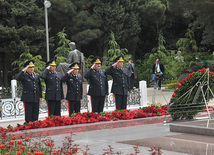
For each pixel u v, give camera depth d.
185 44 31.52
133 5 38.91
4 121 12.94
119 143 7.29
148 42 46.50
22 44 31.86
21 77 11.21
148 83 40.19
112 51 37.16
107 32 38.91
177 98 10.29
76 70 12.41
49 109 11.91
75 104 12.61
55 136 8.46
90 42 40.38
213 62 30.50
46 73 11.77
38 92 11.48
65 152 5.50
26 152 5.64
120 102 13.09
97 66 12.87
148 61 40.69
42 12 35.03
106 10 37.00
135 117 11.88
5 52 32.53
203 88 10.49
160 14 39.91
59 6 35.28
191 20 43.81
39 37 33.31
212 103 16.19
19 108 14.09
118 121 11.17
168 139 7.59
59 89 11.98
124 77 13.13
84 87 16.91
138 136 8.13
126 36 39.09
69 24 37.94
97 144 7.23
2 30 31.27
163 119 11.30
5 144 6.38
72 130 9.42
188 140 7.38
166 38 46.34
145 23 42.50
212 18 29.88
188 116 10.64
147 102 17.98
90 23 36.66
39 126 10.04
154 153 5.25
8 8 33.22
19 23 33.81
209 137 7.72
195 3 28.58
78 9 38.28
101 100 12.94
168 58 40.09
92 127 9.93
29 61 11.34
